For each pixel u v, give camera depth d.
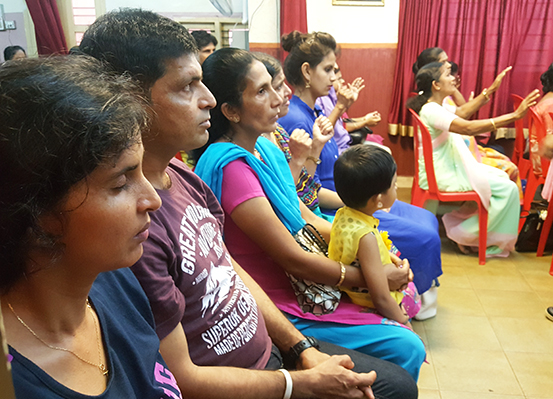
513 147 4.42
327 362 1.10
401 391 1.21
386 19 4.28
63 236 0.51
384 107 4.46
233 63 1.36
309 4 4.25
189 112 0.92
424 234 2.10
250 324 1.08
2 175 0.46
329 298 1.45
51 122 0.47
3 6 1.71
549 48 4.08
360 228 1.44
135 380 0.63
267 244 1.34
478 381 1.91
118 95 0.53
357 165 1.43
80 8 1.98
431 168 2.97
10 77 0.49
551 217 2.99
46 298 0.53
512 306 2.47
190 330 0.95
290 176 1.63
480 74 4.24
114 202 0.52
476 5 4.05
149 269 0.82
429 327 2.29
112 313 0.64
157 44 0.87
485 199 2.89
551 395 1.83
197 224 1.01
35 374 0.50
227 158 1.33
